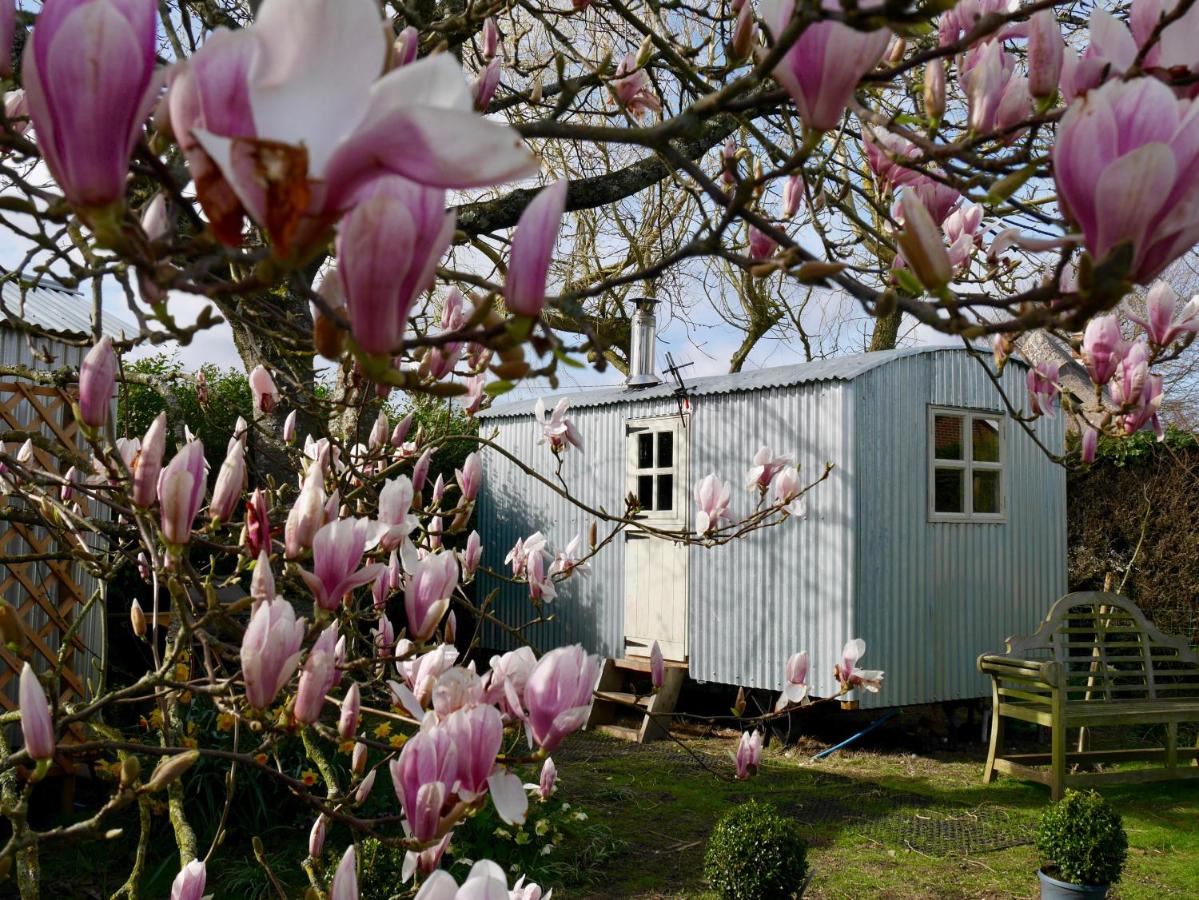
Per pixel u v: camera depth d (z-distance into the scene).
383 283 0.59
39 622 6.07
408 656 1.91
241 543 1.82
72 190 0.56
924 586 8.98
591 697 1.27
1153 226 0.69
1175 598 10.36
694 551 9.80
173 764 1.29
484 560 12.12
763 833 4.91
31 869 1.99
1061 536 10.06
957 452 9.38
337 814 1.40
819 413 8.79
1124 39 0.90
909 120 1.18
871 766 8.46
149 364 8.23
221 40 0.51
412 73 0.50
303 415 4.27
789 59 0.80
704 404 9.80
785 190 1.78
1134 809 7.26
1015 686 9.50
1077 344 1.76
